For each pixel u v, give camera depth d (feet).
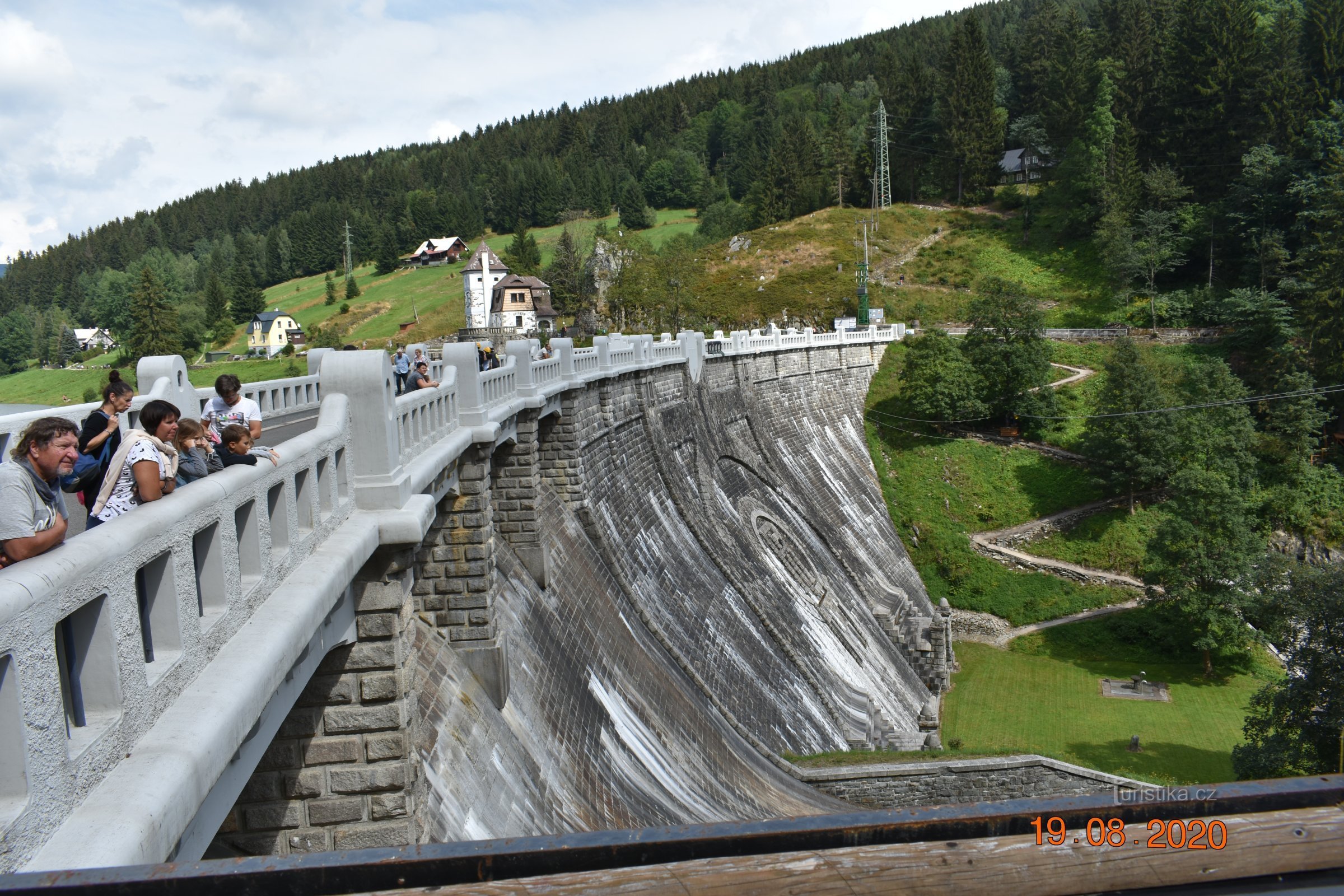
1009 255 430.61
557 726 82.43
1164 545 209.67
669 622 129.90
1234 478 240.12
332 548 38.27
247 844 45.57
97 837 17.43
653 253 416.46
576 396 119.14
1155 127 403.75
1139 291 360.07
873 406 316.60
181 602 23.95
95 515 28.66
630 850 14.10
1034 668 216.74
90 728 19.57
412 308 551.59
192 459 34.19
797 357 280.72
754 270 453.58
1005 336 287.69
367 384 45.03
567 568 107.14
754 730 129.29
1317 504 241.35
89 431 36.55
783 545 195.21
